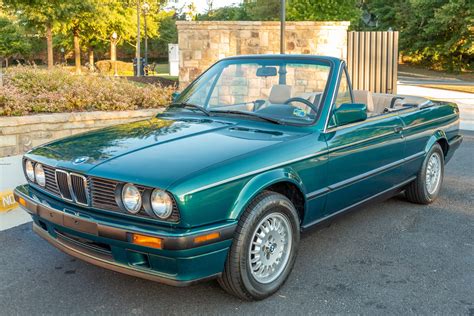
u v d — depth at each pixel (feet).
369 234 16.19
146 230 9.86
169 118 14.53
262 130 12.96
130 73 136.77
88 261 11.00
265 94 14.52
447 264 13.87
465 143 33.01
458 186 22.21
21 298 11.74
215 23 45.50
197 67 46.11
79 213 10.75
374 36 44.68
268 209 11.19
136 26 147.33
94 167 10.66
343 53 45.60
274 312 11.16
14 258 14.02
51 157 11.73
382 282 12.72
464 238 15.88
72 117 23.75
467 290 12.31
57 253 14.40
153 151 11.24
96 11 121.70
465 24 119.24
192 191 9.83
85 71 36.96
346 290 12.26
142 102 28.27
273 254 11.88
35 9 103.71
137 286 12.39
